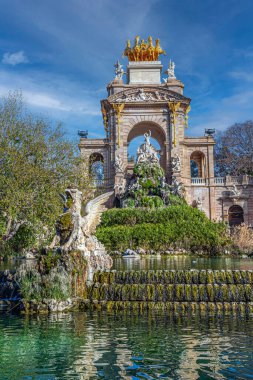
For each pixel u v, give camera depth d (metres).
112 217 40.91
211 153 59.62
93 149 60.31
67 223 17.28
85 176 33.59
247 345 10.92
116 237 35.50
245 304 15.73
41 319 14.15
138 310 15.66
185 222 37.97
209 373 8.91
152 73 64.50
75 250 16.81
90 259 18.22
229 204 58.62
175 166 56.72
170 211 40.03
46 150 28.84
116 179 56.38
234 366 9.34
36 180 26.33
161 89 58.94
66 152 31.33
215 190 59.06
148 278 17.88
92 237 20.81
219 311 15.43
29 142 27.78
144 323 13.54
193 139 59.94
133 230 36.31
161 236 35.69
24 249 31.95
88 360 9.78
